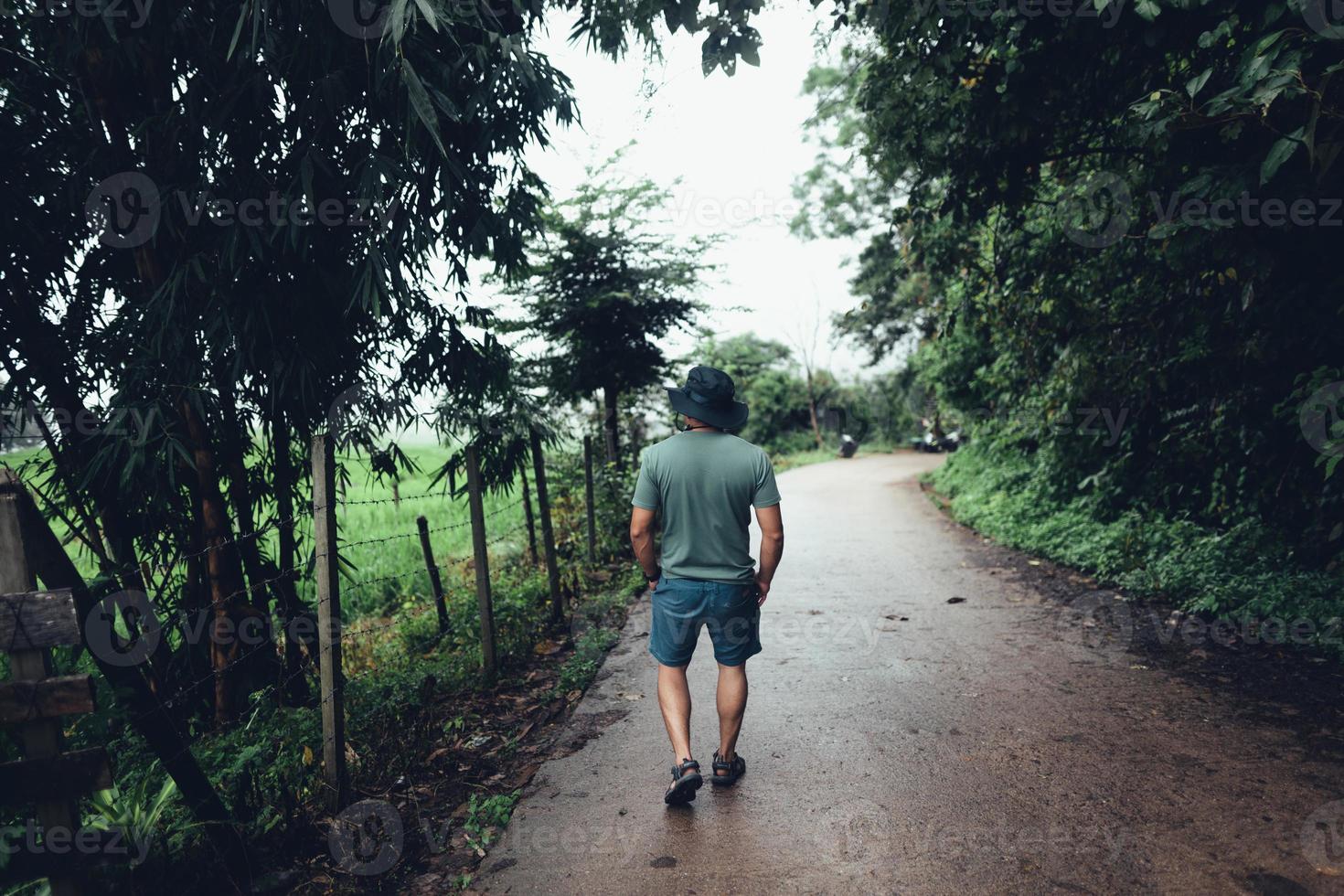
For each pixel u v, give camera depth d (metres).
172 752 2.68
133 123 3.96
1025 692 4.47
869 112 5.94
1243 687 4.33
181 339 3.73
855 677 4.90
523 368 10.26
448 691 4.81
